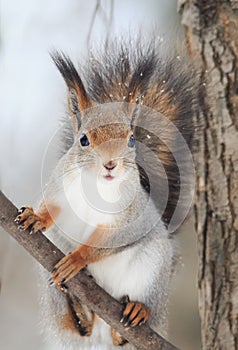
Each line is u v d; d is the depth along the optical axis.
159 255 1.64
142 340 1.61
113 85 1.66
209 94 1.67
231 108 1.67
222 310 1.67
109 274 1.64
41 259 1.59
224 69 1.67
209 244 1.67
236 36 1.67
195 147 1.68
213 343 1.67
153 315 1.65
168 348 1.61
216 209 1.67
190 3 1.68
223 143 1.67
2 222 1.58
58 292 1.66
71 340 1.67
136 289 1.64
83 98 1.62
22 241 1.59
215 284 1.67
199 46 1.68
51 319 1.67
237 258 1.67
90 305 1.60
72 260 1.60
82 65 1.67
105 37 1.67
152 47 1.67
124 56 1.67
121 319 1.61
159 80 1.68
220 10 1.68
